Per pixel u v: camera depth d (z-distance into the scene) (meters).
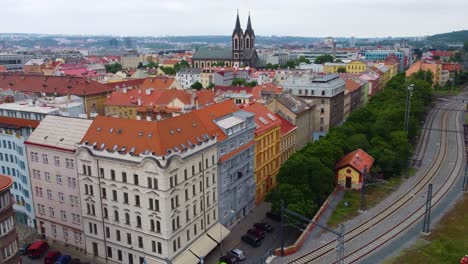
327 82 171.75
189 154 77.81
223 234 88.31
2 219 63.25
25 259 85.38
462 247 80.06
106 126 83.62
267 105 133.00
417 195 106.94
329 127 166.62
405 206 100.25
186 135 82.25
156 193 73.25
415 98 184.12
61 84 180.25
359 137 127.94
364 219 93.50
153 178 72.88
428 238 85.06
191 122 86.19
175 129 81.06
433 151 144.62
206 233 86.31
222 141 89.06
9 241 64.94
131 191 76.62
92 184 81.56
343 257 74.88
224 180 91.25
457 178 118.38
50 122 93.12
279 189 93.06
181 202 77.25
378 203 102.00
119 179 77.56
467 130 169.38
